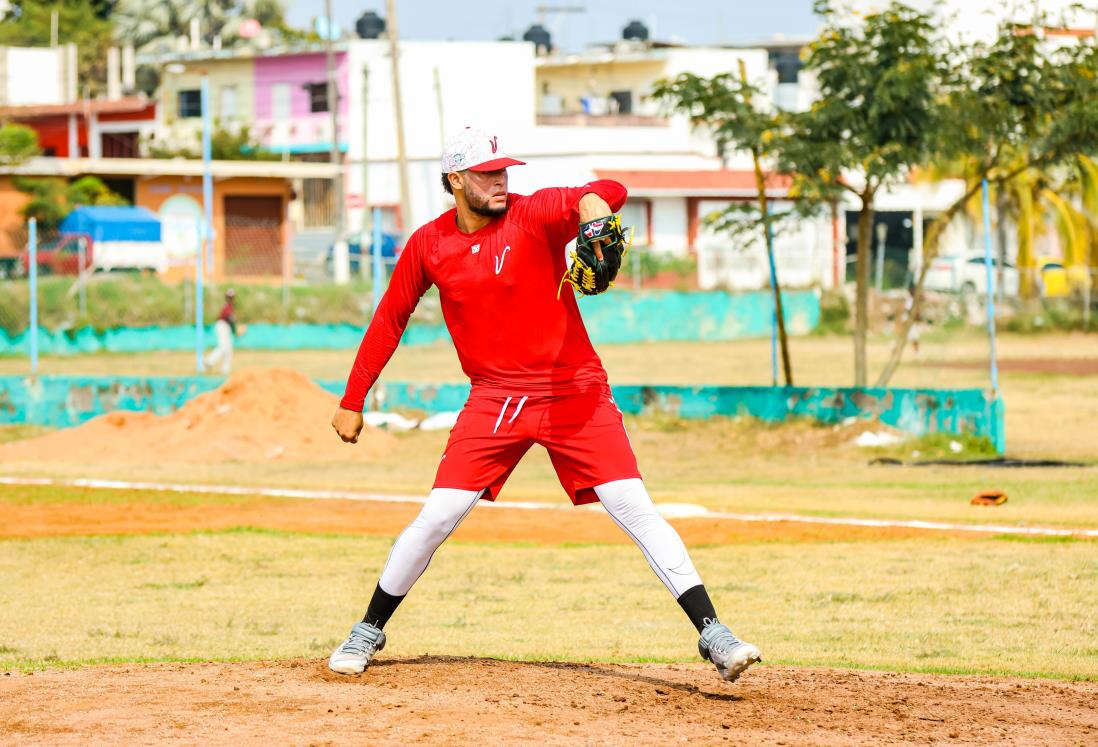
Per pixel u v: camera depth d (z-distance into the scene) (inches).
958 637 671.1
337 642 670.5
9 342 3016.7
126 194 4562.0
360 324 3260.3
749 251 3838.6
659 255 3661.4
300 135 5221.5
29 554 1005.8
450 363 2672.2
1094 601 774.5
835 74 1699.1
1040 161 1731.1
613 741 387.5
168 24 7391.7
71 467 1651.1
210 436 1770.4
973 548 974.4
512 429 448.8
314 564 964.0
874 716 433.7
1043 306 3358.8
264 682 466.9
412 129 5226.4
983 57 1715.1
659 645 655.8
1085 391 2215.8
